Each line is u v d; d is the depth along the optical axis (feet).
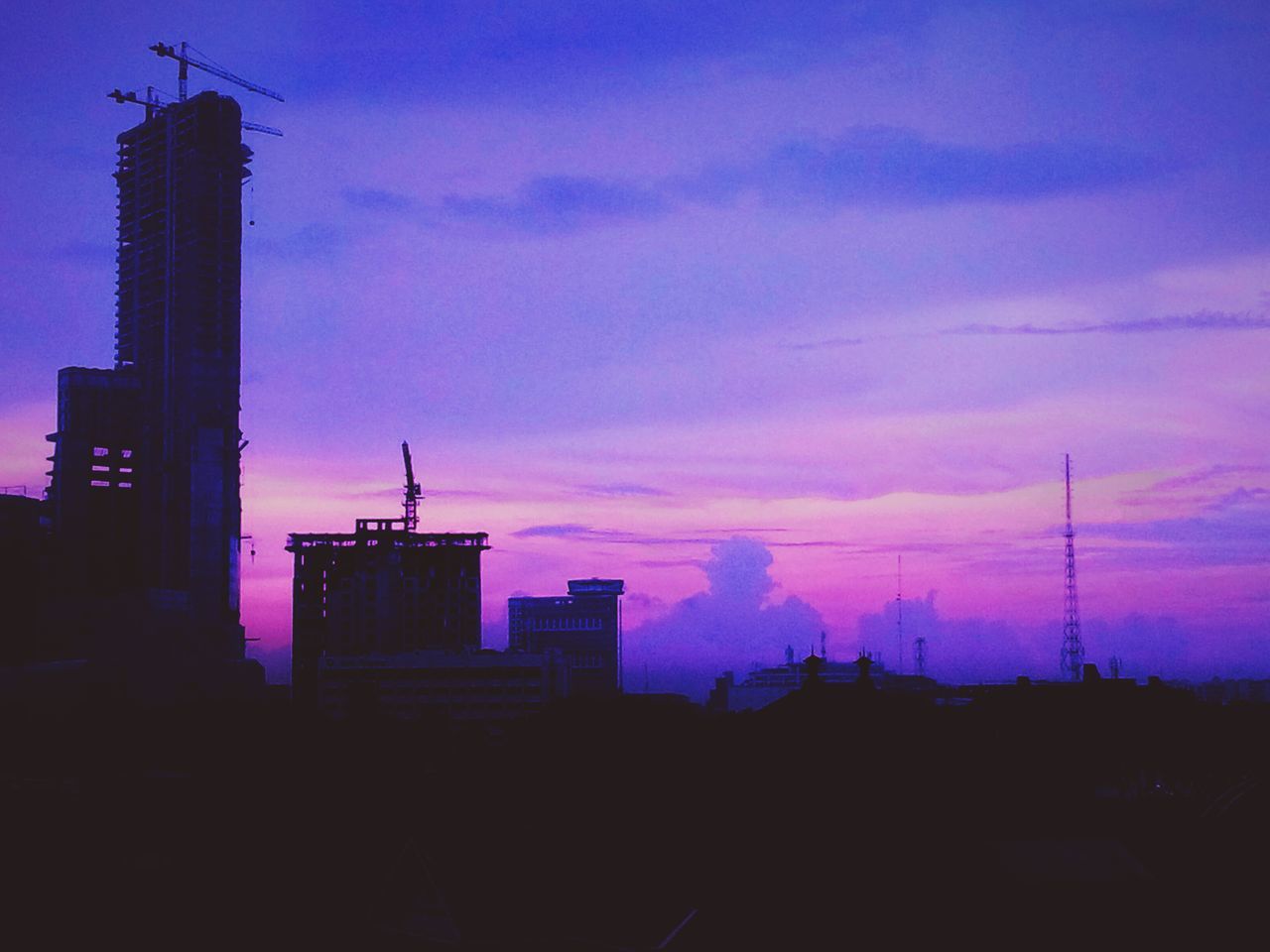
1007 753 189.57
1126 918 157.07
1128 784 225.97
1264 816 182.19
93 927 187.52
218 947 171.01
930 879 159.84
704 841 170.71
